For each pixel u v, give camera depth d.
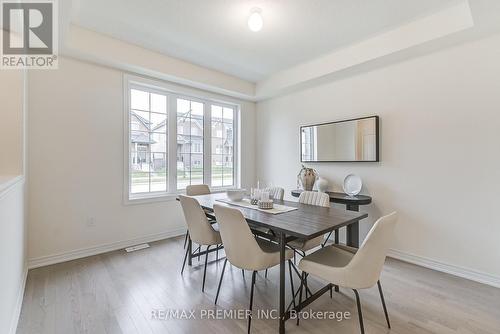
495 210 2.23
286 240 1.74
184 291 2.13
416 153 2.70
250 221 1.84
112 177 3.06
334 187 3.49
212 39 2.79
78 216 2.81
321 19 2.38
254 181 4.73
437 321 1.74
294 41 2.82
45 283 2.22
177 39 2.80
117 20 2.44
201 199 2.73
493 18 1.97
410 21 2.42
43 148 2.59
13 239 1.63
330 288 2.04
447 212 2.50
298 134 3.96
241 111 4.52
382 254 1.49
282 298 1.62
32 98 2.53
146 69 3.06
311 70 3.37
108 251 3.02
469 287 2.21
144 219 3.35
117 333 1.62
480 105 2.29
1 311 1.28
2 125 2.03
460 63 2.39
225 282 2.30
